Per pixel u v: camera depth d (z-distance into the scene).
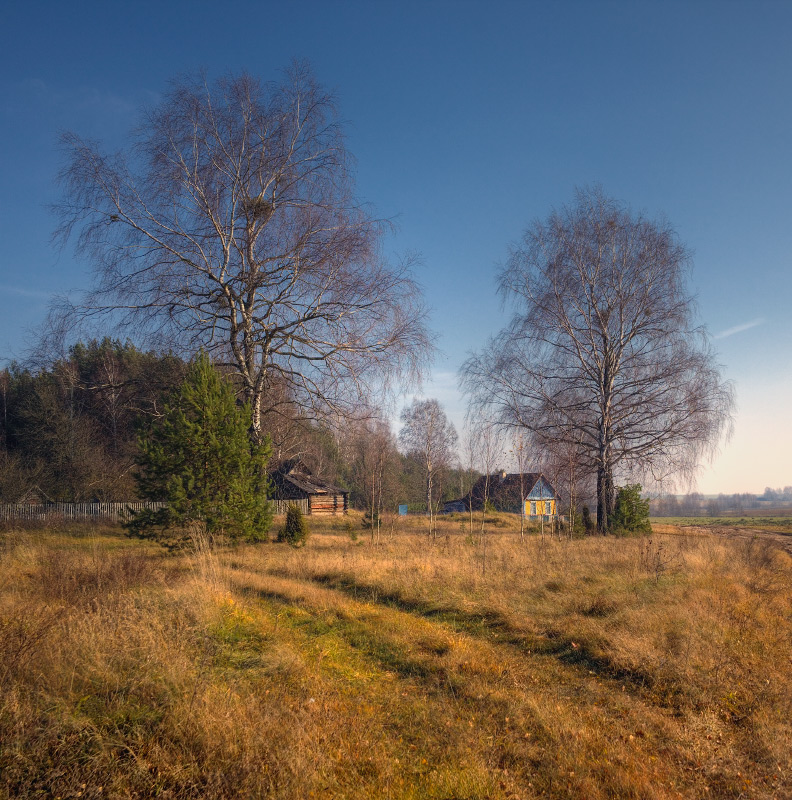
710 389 24.00
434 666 6.82
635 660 6.80
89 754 3.97
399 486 44.34
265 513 17.48
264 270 20.72
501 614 9.06
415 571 12.56
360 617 9.10
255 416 21.12
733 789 4.30
